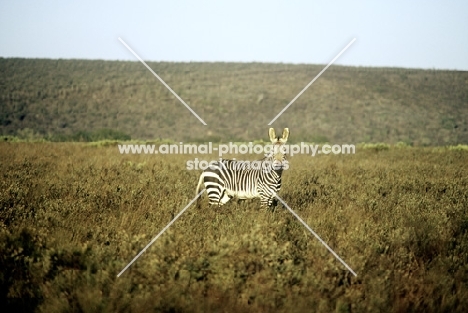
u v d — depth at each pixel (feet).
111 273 81.87
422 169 212.43
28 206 120.26
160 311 72.69
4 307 74.18
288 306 73.36
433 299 76.38
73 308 73.36
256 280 80.23
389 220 114.62
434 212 120.06
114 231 102.37
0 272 81.15
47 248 91.15
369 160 265.13
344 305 73.31
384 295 76.28
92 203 121.80
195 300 74.64
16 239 93.09
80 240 97.60
